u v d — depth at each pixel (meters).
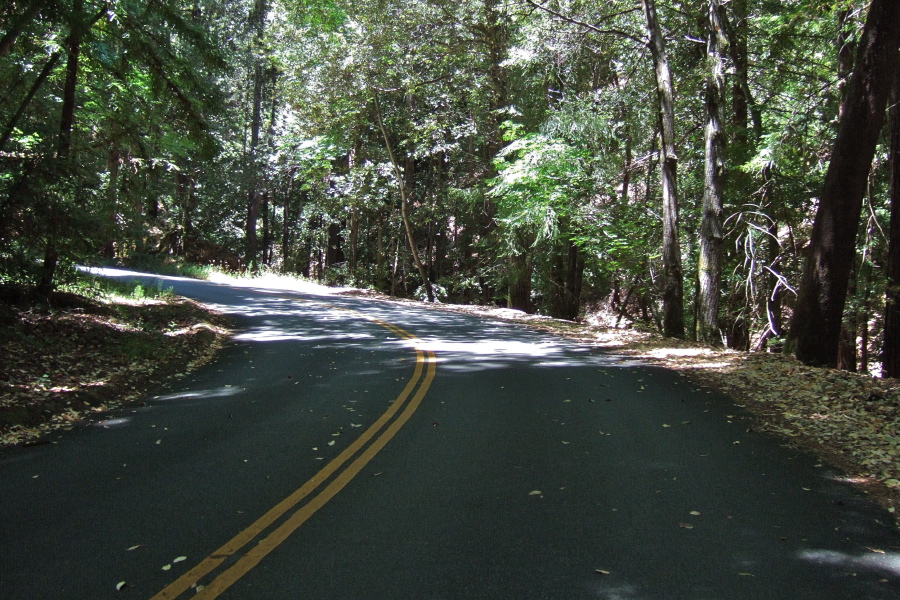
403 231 39.62
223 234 46.22
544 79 21.30
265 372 10.64
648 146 23.16
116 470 5.69
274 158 36.31
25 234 10.95
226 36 35.34
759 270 19.03
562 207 19.77
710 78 15.02
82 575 3.72
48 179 11.06
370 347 13.39
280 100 31.50
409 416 7.51
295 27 26.81
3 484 5.34
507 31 23.08
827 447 6.39
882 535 4.27
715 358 12.18
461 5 22.56
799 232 20.78
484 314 22.50
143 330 13.34
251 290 26.38
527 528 4.34
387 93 28.78
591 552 3.97
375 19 24.42
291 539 4.19
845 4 14.30
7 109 12.42
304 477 5.43
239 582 3.62
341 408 7.98
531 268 26.58
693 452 6.11
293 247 51.16
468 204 29.94
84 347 11.17
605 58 20.83
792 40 17.56
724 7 16.02
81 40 12.09
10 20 10.98
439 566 3.80
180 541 4.18
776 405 8.26
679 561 3.86
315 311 20.47
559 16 17.28
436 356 12.16
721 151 15.16
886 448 6.20
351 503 4.82
